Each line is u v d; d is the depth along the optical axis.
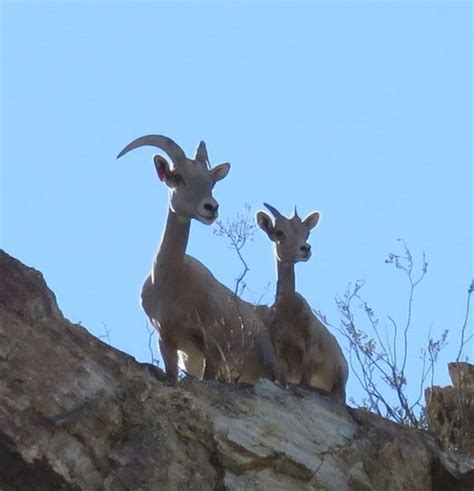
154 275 24.95
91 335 22.61
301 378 27.16
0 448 20.91
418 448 23.81
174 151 25.14
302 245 27.27
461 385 26.38
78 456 21.34
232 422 22.84
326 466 23.03
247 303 26.11
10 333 21.81
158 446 22.00
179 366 26.02
